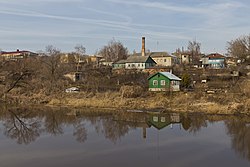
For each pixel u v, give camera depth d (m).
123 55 139.62
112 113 47.97
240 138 29.88
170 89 59.56
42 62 96.56
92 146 27.41
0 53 165.25
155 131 34.19
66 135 32.38
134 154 24.55
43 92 67.38
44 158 23.50
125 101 54.88
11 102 62.22
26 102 61.00
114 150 25.92
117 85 71.31
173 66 94.75
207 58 111.50
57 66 91.06
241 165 21.41
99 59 138.88
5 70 91.19
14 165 21.70
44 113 48.75
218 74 75.19
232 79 69.62
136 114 46.59
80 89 68.75
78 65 106.31
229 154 24.28
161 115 45.19
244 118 41.16
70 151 25.62
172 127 36.34
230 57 118.19
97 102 55.97
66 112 49.66
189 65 103.44
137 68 92.81
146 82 71.31
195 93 54.66
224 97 50.88
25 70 80.50
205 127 35.81
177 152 25.08
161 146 27.23
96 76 84.00
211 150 25.61
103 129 35.53
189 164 21.73
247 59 103.94
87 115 46.38
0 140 30.19
